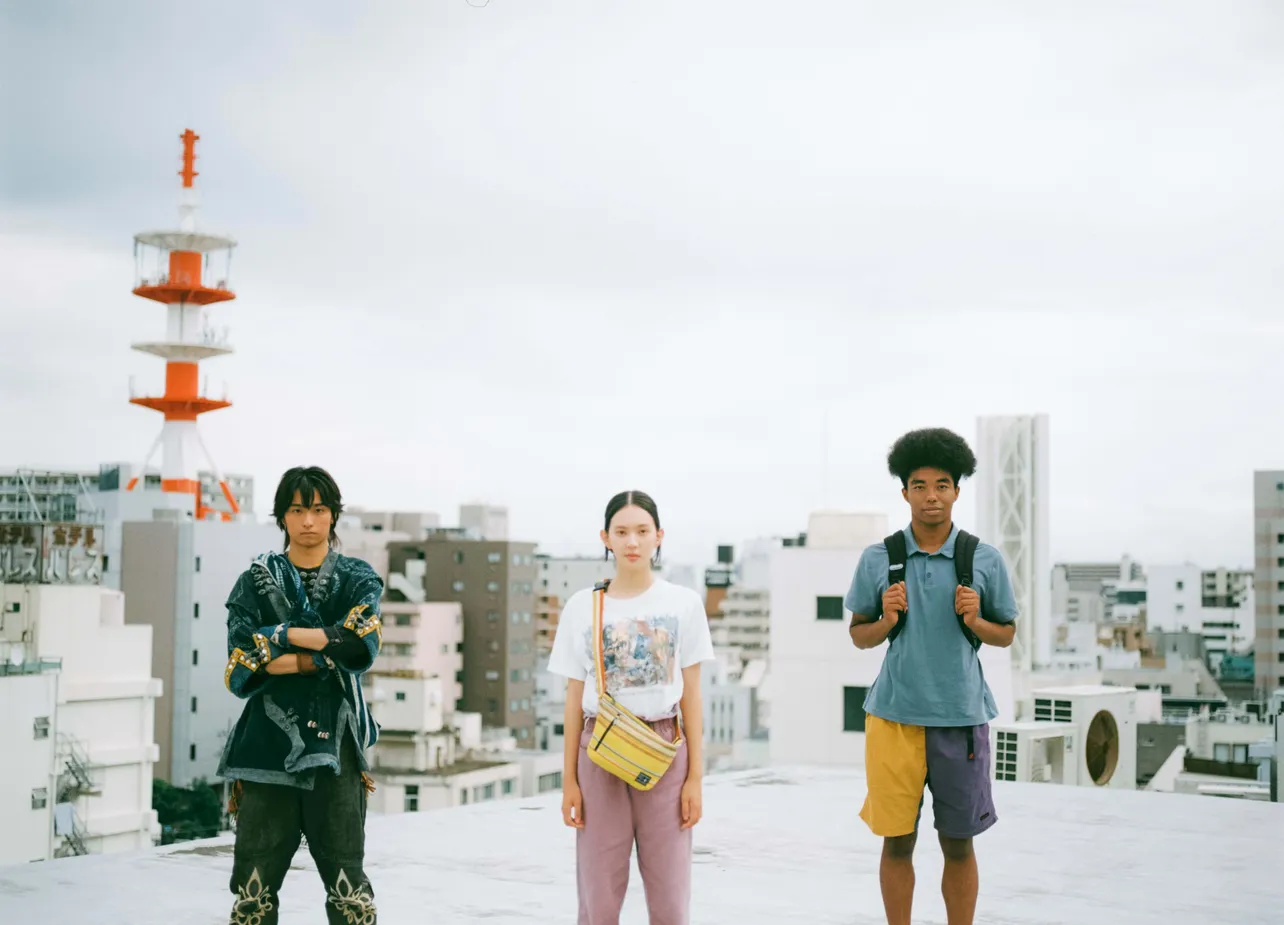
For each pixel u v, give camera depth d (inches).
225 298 4057.6
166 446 4018.2
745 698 4306.1
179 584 3122.5
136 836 2020.2
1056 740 549.6
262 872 155.6
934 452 169.9
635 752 154.4
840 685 1413.6
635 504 160.9
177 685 3097.9
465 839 269.4
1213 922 211.6
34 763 1596.9
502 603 4446.4
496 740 3754.9
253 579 157.5
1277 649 3668.8
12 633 1941.4
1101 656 4766.2
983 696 173.8
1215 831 290.5
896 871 178.1
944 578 171.0
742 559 7470.5
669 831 158.2
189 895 218.4
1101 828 293.9
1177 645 5339.6
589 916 160.6
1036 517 4446.4
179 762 3078.2
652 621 158.9
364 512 5880.9
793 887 230.7
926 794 343.0
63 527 2036.2
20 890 221.0
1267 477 3681.1
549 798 324.8
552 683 4864.7
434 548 4525.1
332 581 160.1
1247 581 6107.3
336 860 157.6
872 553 177.6
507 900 218.1
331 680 157.1
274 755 154.3
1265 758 1344.7
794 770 378.0
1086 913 216.4
